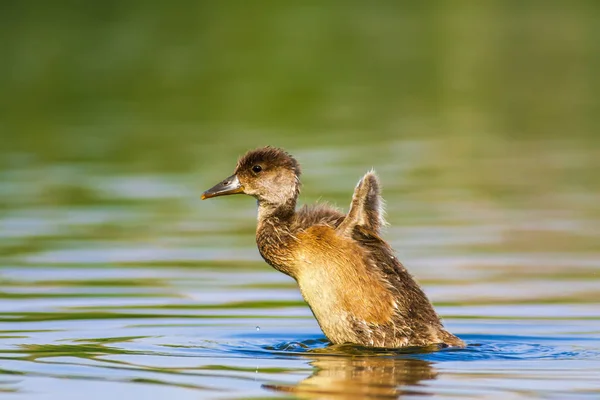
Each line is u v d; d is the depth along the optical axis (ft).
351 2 191.93
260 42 150.61
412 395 33.86
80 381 35.60
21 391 34.45
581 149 91.76
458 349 40.40
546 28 171.01
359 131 99.30
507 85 128.36
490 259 57.16
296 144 92.07
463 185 77.05
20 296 49.47
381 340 41.01
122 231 64.18
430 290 51.06
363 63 138.92
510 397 33.53
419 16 179.32
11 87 121.70
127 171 82.12
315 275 41.37
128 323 44.88
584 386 34.76
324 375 36.35
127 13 167.53
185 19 165.37
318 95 119.03
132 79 126.11
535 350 40.24
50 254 58.18
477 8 191.31
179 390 34.47
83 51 141.08
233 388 34.73
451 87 125.90
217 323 45.19
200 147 90.84
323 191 72.38
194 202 72.90
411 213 68.49
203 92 119.55
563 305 48.01
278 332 43.86
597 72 136.77
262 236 42.75
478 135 98.48
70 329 43.65
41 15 163.53
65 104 113.19
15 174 81.20
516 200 72.13
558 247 59.72
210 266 56.03
